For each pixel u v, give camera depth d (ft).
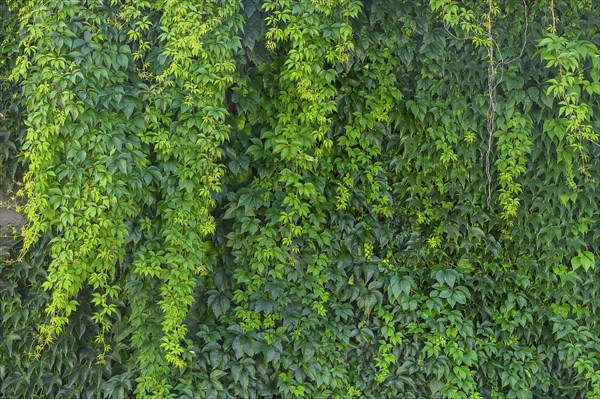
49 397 14.64
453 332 15.28
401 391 15.24
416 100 15.39
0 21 14.88
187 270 14.25
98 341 14.57
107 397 14.47
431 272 15.38
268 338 14.78
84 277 14.01
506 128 15.30
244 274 14.94
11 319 14.67
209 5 13.99
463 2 15.30
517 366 15.31
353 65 15.26
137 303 14.48
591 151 15.57
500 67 15.17
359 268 15.21
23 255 14.78
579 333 15.44
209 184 14.40
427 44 15.11
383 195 15.48
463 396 15.02
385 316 15.34
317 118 14.53
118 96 13.76
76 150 13.62
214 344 14.56
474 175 15.53
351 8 14.48
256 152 14.88
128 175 13.92
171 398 14.15
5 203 15.10
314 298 15.20
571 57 13.75
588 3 15.57
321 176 15.23
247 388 14.61
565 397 15.57
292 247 14.92
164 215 14.35
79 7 13.67
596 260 15.64
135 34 13.94
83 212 13.76
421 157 15.40
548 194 15.39
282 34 14.29
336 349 15.28
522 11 15.51
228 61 14.16
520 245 15.60
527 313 15.49
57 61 13.33
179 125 14.23
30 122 13.98
